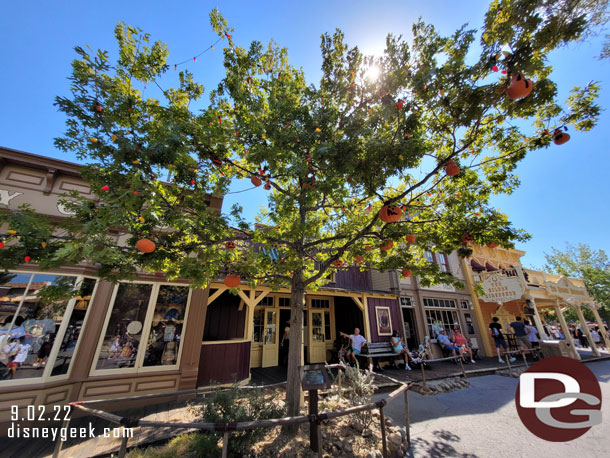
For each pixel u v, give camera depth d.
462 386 6.89
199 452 3.09
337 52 3.94
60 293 2.39
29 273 4.92
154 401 5.39
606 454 3.45
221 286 6.96
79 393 4.96
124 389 5.28
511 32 2.37
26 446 3.69
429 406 5.44
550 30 2.23
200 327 6.26
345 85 3.76
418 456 3.49
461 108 2.83
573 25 2.17
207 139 3.28
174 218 2.95
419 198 4.62
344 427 3.87
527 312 11.02
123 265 2.82
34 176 5.54
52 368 4.78
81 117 2.60
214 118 3.42
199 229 3.40
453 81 2.73
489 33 2.46
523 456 3.47
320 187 3.23
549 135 3.08
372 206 5.01
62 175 5.76
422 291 11.52
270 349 9.30
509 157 3.45
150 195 2.46
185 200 3.36
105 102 2.77
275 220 4.54
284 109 3.63
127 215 2.60
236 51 3.95
